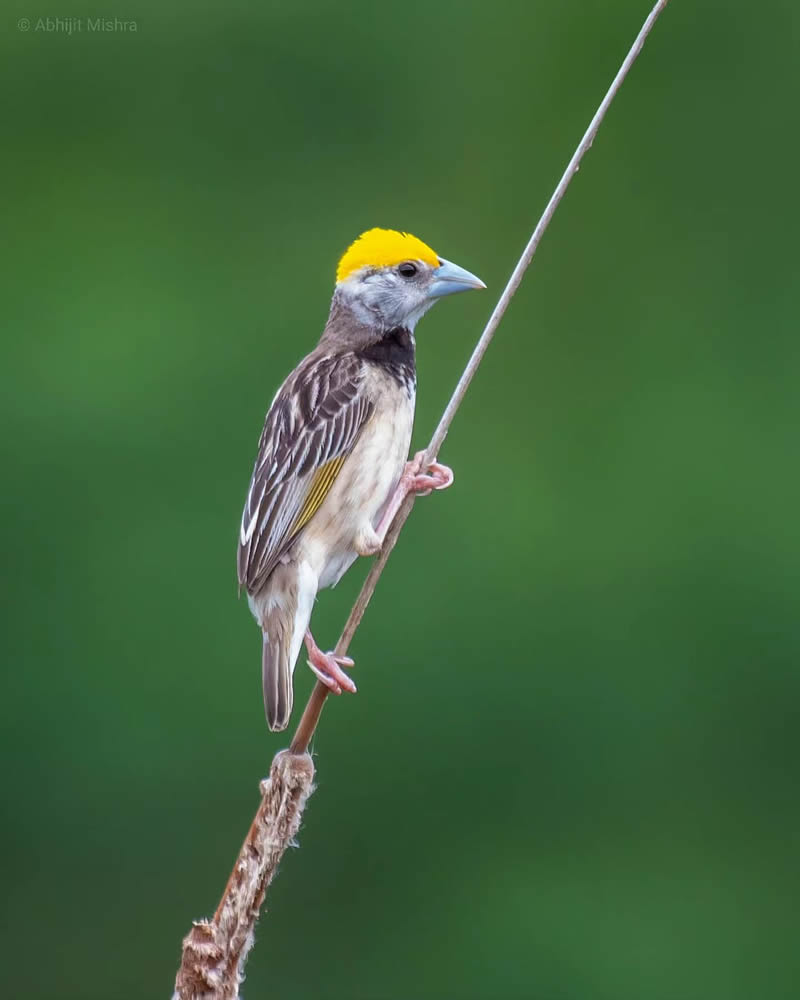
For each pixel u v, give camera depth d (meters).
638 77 23.72
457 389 10.19
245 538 10.96
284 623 10.78
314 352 11.77
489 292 22.78
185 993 8.45
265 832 8.56
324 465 11.02
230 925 8.47
